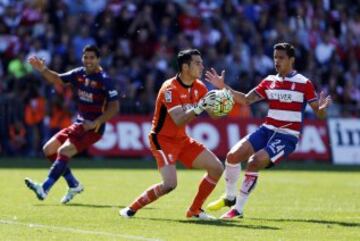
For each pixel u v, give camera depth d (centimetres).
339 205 5184
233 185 4428
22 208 4641
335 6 11775
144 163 9069
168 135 4222
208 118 9656
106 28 10181
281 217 4481
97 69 5041
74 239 3509
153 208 4775
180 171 8212
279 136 4422
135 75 9888
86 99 5072
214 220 4253
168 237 3609
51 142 5125
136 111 9788
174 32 10506
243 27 10769
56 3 10250
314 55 10912
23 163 8650
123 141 9612
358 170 8888
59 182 6400
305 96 4434
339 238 3722
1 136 9500
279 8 11244
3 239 3497
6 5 10238
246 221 4256
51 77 5056
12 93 9494
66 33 9981
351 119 10206
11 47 9819
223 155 9650
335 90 10612
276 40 10712
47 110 9381
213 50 10194
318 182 7119
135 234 3681
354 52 11350
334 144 10069
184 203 5091
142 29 10306
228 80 10094
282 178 7550
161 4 10650
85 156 9588
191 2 10788
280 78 4462
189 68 4144
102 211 4553
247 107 9900
